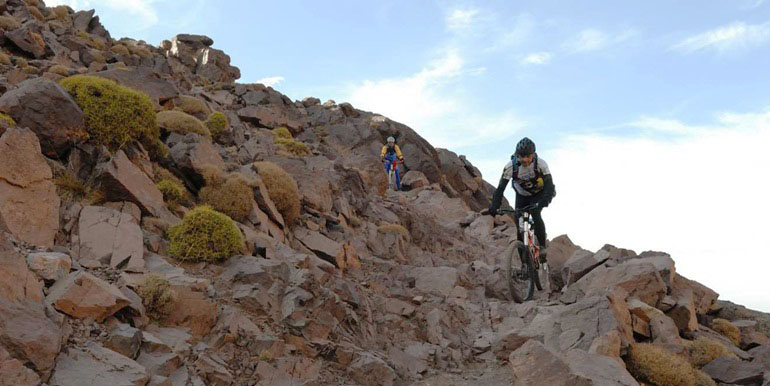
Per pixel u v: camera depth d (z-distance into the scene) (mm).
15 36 16656
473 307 10320
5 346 4094
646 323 8805
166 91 15969
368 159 22234
